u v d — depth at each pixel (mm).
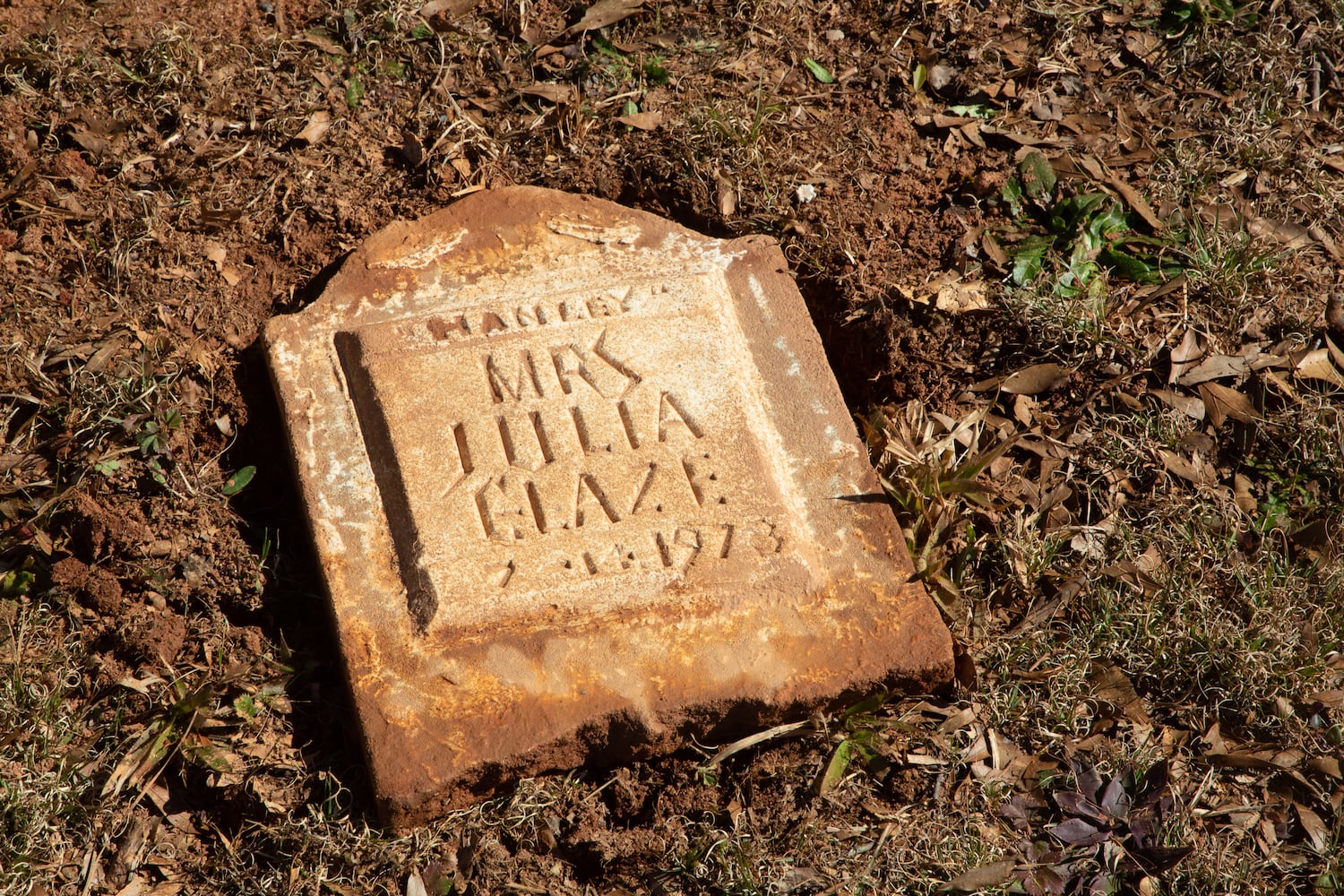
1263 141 2539
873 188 2492
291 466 2275
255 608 2258
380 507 2244
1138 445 2369
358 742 2203
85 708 2221
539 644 2197
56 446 2309
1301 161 2537
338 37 2570
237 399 2348
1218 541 2328
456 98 2543
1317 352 2414
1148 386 2400
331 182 2479
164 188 2459
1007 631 2287
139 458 2307
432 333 2301
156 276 2404
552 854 2191
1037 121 2553
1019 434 2369
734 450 2266
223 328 2387
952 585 2279
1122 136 2549
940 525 2297
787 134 2523
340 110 2520
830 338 2428
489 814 2193
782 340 2340
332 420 2275
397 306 2338
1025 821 2205
